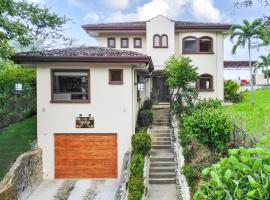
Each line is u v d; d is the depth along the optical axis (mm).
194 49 32188
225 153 16438
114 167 20156
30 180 17688
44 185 19078
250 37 32812
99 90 19938
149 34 31469
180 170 16938
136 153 18625
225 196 3414
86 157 20188
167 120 25094
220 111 17109
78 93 20188
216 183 3449
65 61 19109
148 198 16141
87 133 20062
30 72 26734
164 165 19219
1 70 18906
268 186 3105
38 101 19891
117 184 19141
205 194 3662
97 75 19906
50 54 19453
